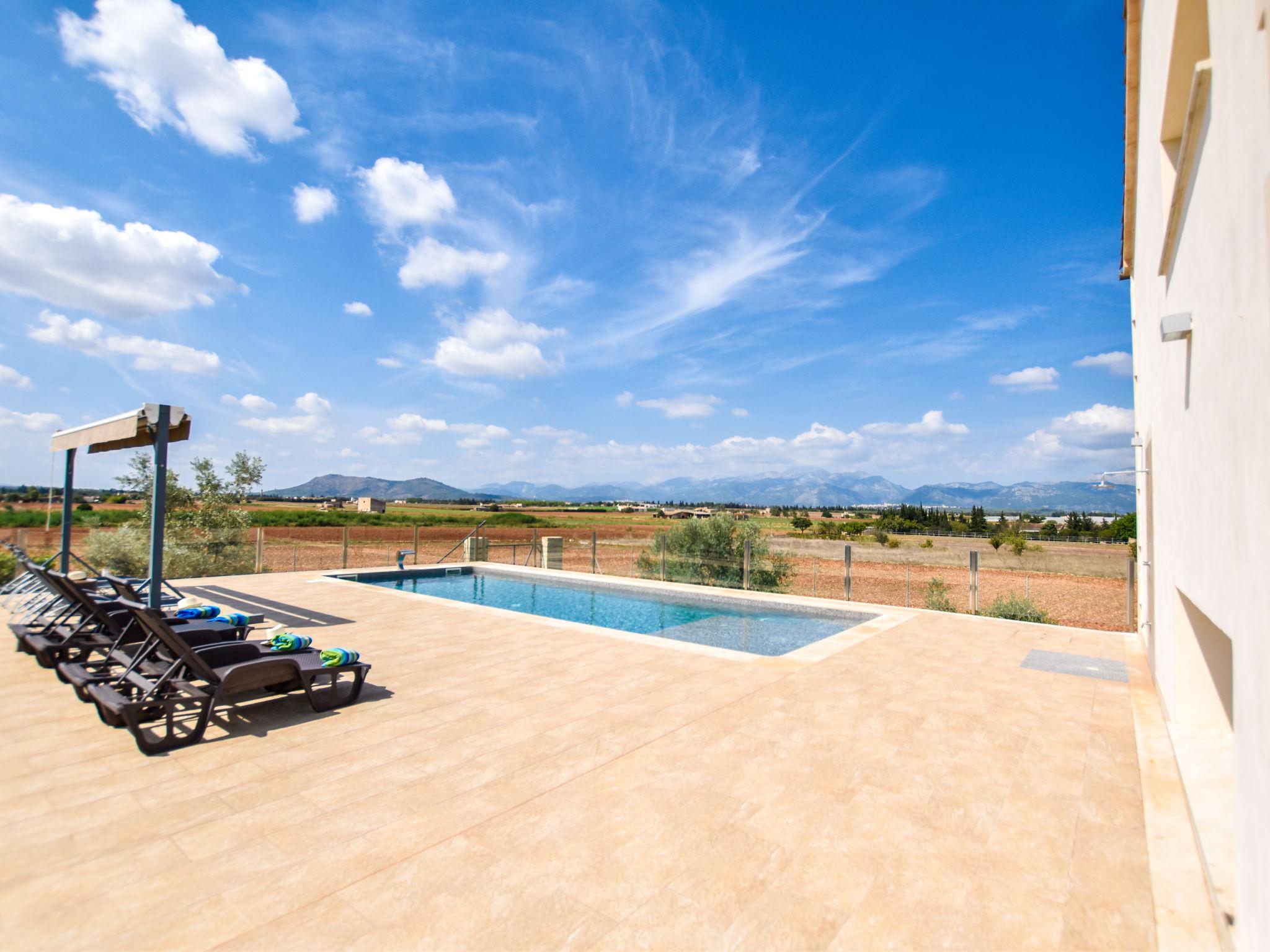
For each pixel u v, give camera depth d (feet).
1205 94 8.52
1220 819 10.61
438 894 8.59
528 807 11.21
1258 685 6.21
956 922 8.19
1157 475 17.57
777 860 9.61
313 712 16.26
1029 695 18.37
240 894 8.52
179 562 46.68
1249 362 6.74
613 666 21.29
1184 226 10.39
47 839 9.87
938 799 11.75
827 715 16.46
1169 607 15.71
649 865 9.42
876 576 60.34
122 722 15.15
